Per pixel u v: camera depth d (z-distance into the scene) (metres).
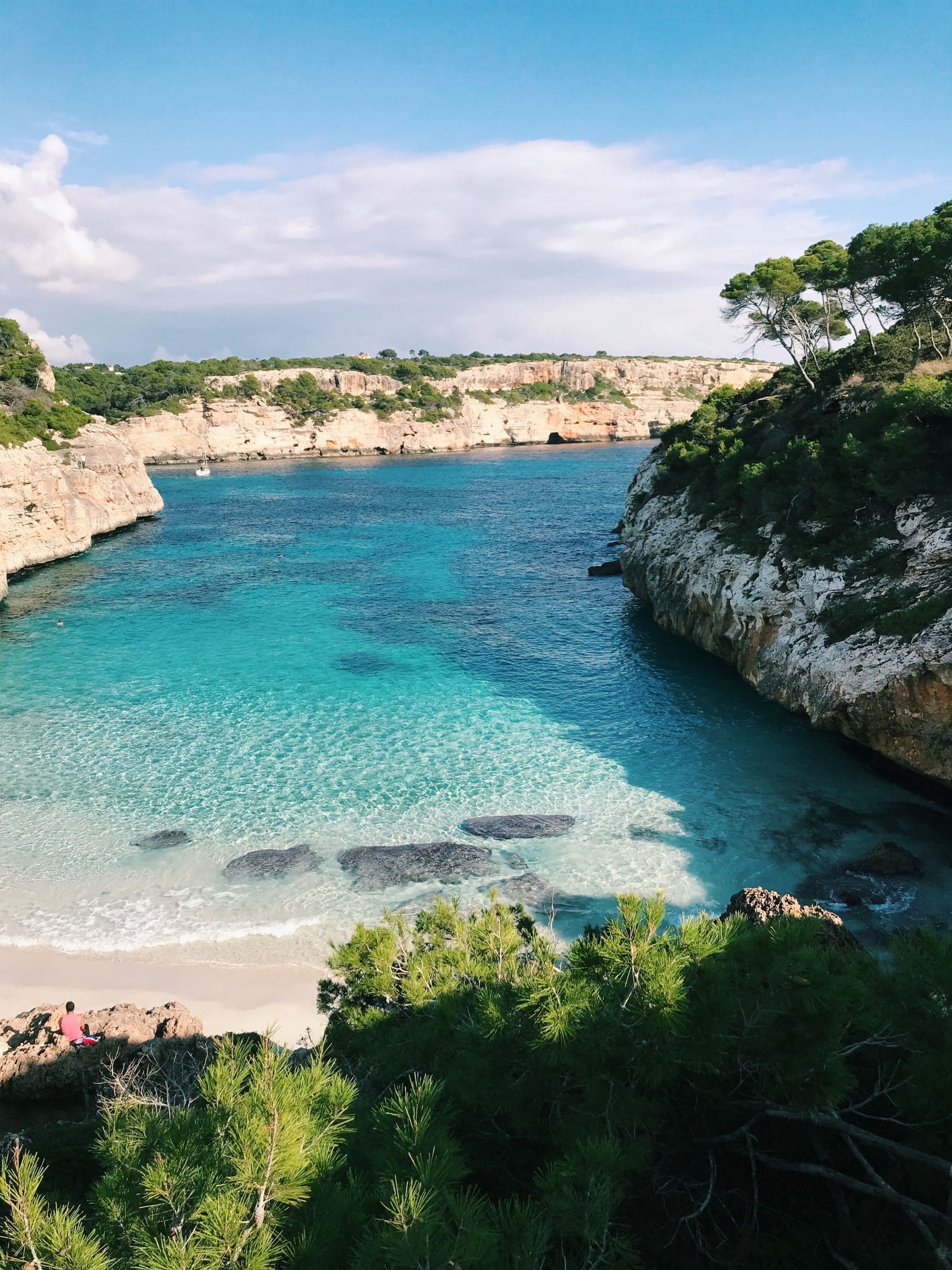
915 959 7.73
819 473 37.34
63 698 38.84
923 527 31.41
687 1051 6.74
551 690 38.94
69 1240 4.85
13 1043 16.62
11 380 86.19
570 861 24.47
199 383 184.62
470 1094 7.22
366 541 82.06
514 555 73.75
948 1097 6.78
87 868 24.58
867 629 30.69
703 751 31.86
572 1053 6.87
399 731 34.41
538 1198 6.90
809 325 59.69
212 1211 4.89
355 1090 6.45
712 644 42.62
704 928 7.74
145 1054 14.98
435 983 9.74
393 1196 5.06
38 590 61.53
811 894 22.41
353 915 22.11
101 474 88.06
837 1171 7.25
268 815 27.55
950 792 27.64
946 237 39.78
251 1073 6.22
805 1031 6.83
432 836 26.08
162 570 69.38
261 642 47.56
